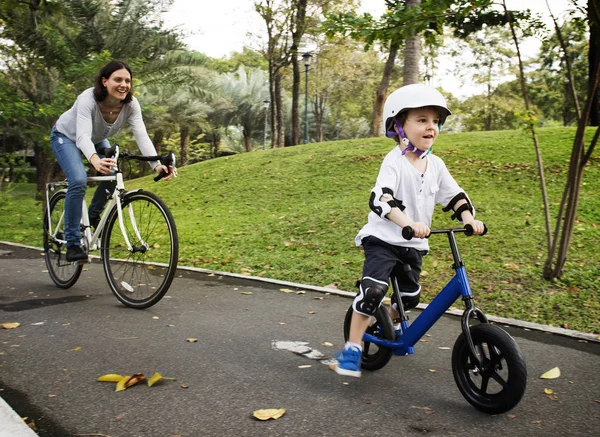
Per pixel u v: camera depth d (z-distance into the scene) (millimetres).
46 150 13961
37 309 4461
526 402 2924
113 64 4434
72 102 13148
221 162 16203
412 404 2859
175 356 3461
